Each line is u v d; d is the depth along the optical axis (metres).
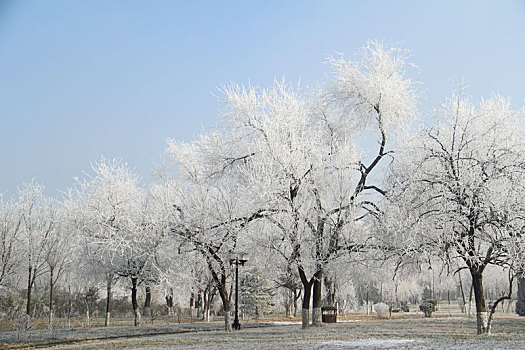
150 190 36.62
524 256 17.64
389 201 22.86
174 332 27.34
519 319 31.09
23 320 27.42
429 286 71.50
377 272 28.72
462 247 18.69
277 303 49.22
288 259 25.61
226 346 16.73
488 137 20.75
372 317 41.06
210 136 28.94
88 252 34.59
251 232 25.80
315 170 25.97
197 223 26.53
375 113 27.50
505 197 18.38
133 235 29.33
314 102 29.58
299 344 16.16
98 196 34.75
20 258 37.06
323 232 25.80
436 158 20.78
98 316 46.72
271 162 24.58
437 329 23.48
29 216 37.62
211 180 28.11
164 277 29.11
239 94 28.11
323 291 32.28
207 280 36.22
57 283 47.66
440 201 19.45
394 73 27.33
